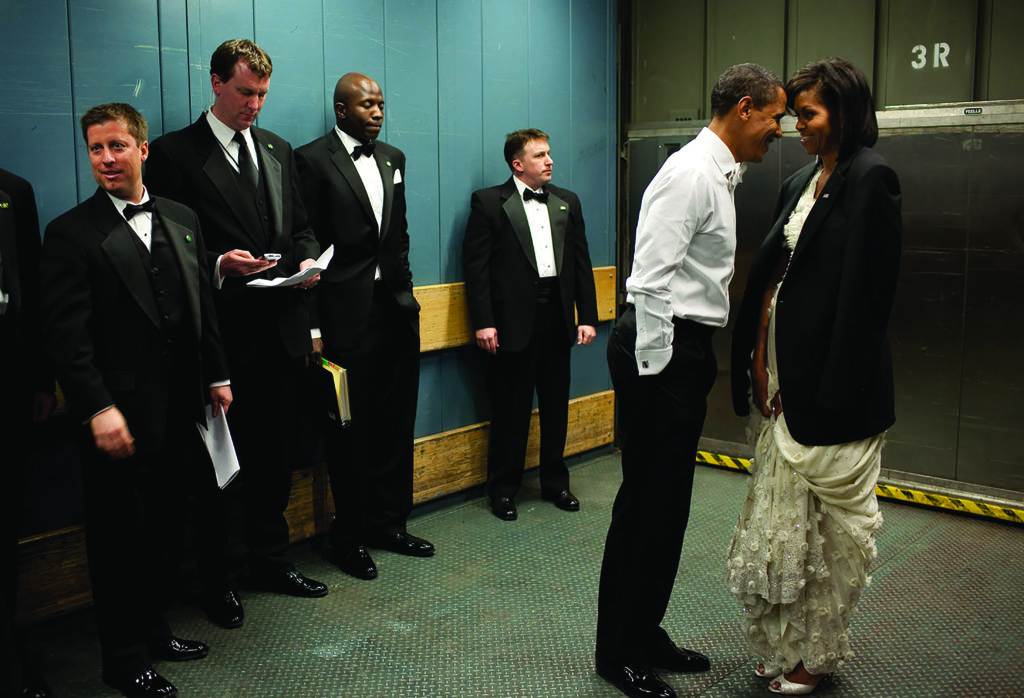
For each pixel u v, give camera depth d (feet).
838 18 14.30
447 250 13.70
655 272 7.73
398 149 12.13
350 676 8.98
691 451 8.30
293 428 10.69
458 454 14.02
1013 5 12.77
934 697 8.59
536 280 13.35
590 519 13.47
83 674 9.00
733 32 15.35
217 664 9.22
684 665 9.10
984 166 13.10
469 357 14.21
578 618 10.25
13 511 8.48
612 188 16.60
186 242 8.73
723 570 11.57
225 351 10.02
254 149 10.16
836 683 8.86
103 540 8.36
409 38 12.82
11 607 8.50
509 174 14.58
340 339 11.27
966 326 13.48
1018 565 11.79
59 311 7.99
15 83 9.25
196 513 9.93
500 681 8.86
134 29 10.09
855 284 7.58
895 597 10.85
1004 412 13.30
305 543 12.48
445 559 11.99
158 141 9.80
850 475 7.93
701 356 8.17
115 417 8.00
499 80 14.19
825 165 8.25
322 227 11.25
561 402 14.01
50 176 9.59
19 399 8.39
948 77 13.44
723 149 7.96
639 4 16.34
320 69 11.82
